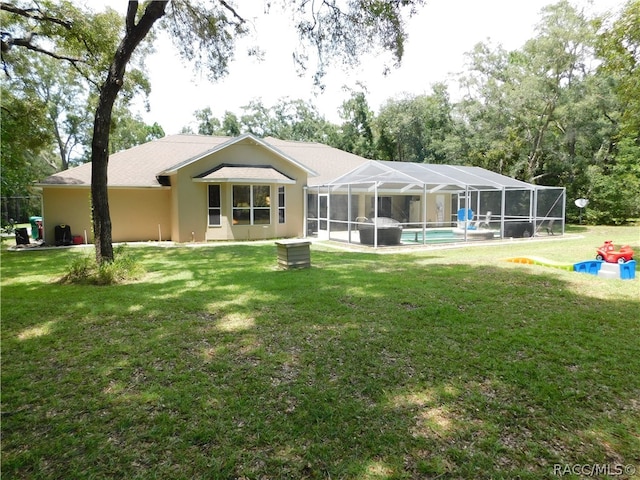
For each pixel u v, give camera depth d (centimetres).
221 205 1736
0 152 1398
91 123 3591
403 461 255
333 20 891
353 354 422
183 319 552
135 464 255
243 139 1788
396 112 3198
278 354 424
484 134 2761
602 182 2466
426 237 1866
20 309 609
